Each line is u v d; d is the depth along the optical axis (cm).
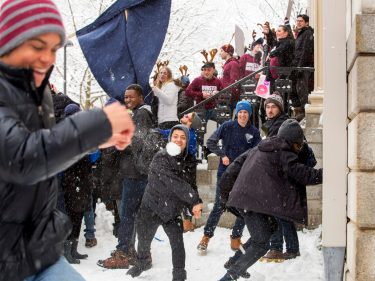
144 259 610
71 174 671
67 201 675
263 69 948
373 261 402
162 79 913
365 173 405
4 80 203
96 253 739
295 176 528
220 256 720
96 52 850
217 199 731
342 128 499
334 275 493
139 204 660
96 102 1973
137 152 643
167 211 563
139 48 852
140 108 660
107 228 835
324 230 496
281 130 545
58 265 228
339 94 500
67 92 1677
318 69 905
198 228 873
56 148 180
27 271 220
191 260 706
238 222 723
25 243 218
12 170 181
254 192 531
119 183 720
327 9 507
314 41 941
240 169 565
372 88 407
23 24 197
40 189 214
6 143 180
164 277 621
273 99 706
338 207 495
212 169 878
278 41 972
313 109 852
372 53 407
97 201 859
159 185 564
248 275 592
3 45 201
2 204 206
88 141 184
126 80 850
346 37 502
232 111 1016
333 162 498
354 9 443
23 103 205
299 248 726
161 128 893
